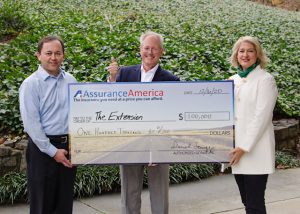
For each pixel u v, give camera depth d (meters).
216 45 11.99
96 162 4.32
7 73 8.21
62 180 4.23
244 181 4.30
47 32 11.52
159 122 4.34
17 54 9.49
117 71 4.66
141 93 4.31
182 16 17.84
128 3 19.31
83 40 10.59
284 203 5.70
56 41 4.12
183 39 12.38
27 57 9.06
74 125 4.27
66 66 8.88
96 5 17.89
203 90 4.32
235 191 6.12
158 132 4.34
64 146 4.19
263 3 29.62
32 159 4.12
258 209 4.22
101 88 4.28
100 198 5.86
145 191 6.08
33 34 11.24
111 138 4.32
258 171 4.17
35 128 3.98
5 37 11.69
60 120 4.16
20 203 5.68
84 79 8.31
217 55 10.76
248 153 4.20
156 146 4.35
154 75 4.52
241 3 26.14
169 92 4.32
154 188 4.58
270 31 16.08
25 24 12.16
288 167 7.34
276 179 6.70
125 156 4.35
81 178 5.94
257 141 4.16
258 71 4.25
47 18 13.55
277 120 8.52
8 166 6.02
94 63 9.23
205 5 22.58
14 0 15.79
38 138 3.98
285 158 7.50
